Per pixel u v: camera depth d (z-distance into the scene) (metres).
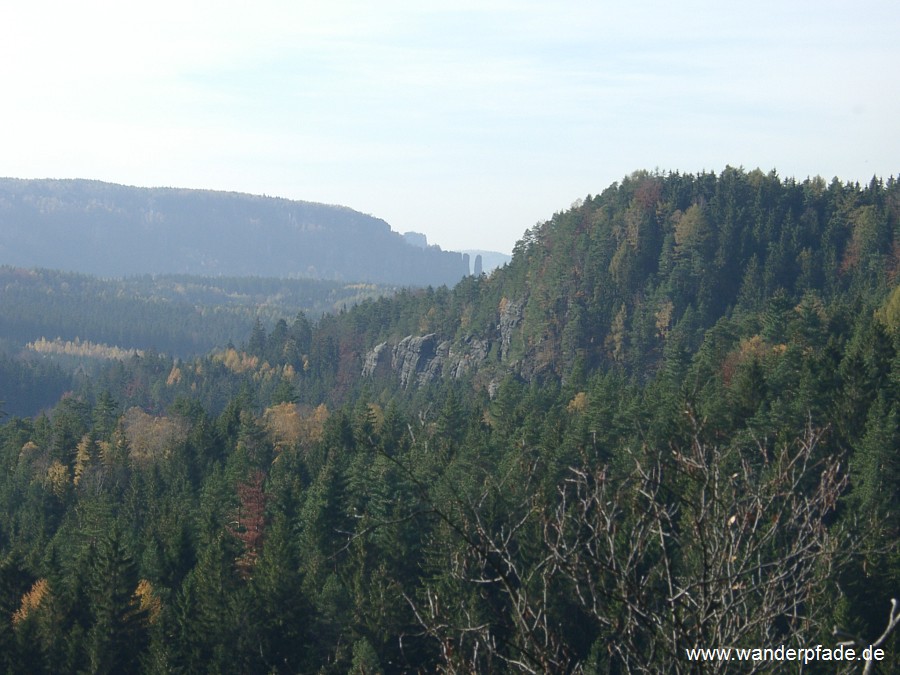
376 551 49.59
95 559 54.38
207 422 97.50
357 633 39.88
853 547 10.84
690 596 9.84
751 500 9.45
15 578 56.53
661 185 190.75
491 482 12.01
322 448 84.94
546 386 122.88
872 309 98.12
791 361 65.50
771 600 9.38
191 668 44.38
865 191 180.75
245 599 44.91
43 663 45.81
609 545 9.56
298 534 60.44
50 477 92.06
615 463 40.75
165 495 81.62
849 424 54.91
